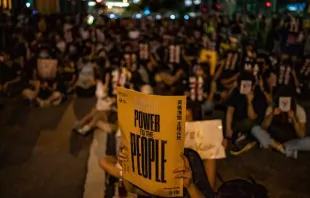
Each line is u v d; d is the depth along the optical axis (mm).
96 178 6176
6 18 15508
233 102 7527
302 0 20016
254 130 7465
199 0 55188
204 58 10703
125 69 8742
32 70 10719
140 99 3008
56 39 15570
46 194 5684
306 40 16062
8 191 5762
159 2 55250
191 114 4559
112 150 7391
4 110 10211
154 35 18172
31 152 7324
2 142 7840
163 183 3078
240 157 7016
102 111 8438
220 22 25453
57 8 29344
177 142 2980
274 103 7469
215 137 4648
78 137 8156
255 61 9648
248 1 31500
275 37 17719
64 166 6672
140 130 3064
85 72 11680
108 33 19047
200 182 3658
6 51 12914
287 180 6137
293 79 10422
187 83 9414
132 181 3244
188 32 23188
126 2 55969
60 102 10820
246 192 2566
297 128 7262
